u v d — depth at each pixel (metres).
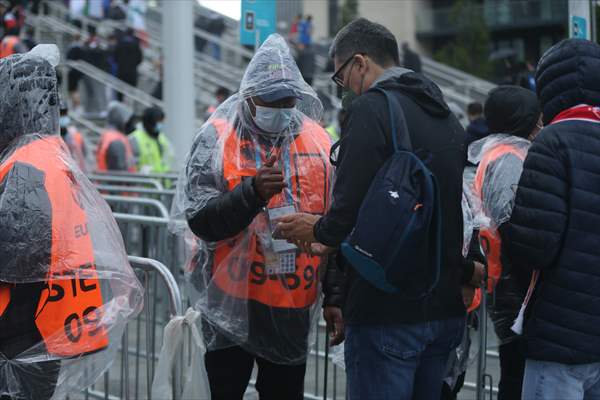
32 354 2.87
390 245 2.86
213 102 17.34
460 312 3.17
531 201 3.16
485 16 35.28
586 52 3.24
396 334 3.01
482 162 4.17
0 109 2.97
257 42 6.75
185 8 10.38
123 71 16.83
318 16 38.03
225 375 3.71
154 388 3.70
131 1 20.05
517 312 4.11
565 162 3.15
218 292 3.61
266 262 3.58
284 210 3.57
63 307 2.90
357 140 2.97
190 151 3.63
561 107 3.28
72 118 15.34
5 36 15.66
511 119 4.29
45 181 2.89
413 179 2.91
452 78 22.48
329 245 3.03
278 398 3.79
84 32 19.86
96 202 3.10
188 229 3.77
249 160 3.58
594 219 3.14
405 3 37.50
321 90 17.52
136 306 3.17
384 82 3.15
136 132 10.37
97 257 3.02
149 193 7.88
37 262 2.82
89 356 3.01
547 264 3.15
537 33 35.38
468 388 5.80
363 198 2.96
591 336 3.12
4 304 2.84
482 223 3.91
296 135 3.64
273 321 3.61
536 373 3.24
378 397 3.04
